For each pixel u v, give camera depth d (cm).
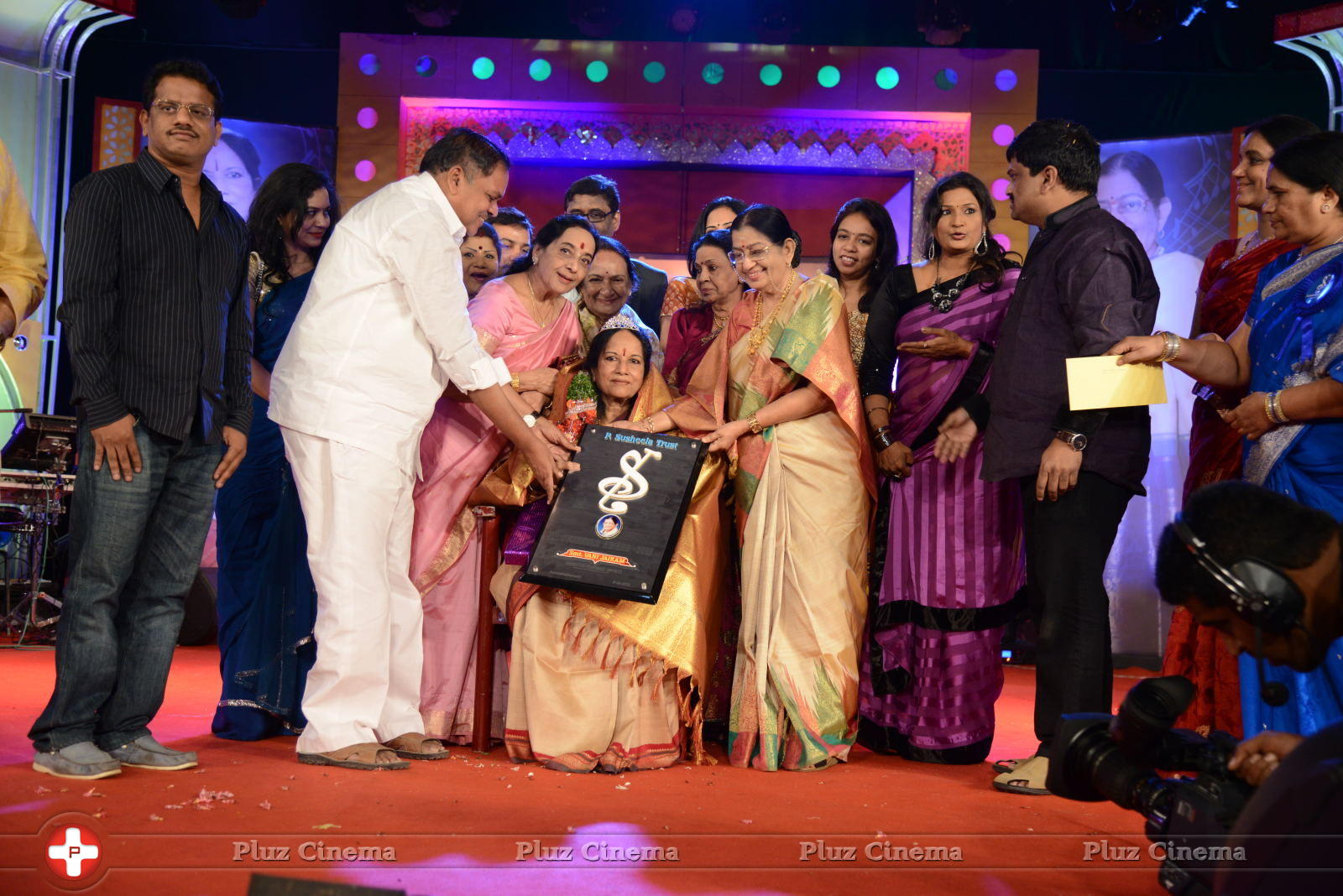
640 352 454
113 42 971
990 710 453
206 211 379
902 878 266
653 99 945
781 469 443
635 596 399
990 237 470
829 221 955
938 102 940
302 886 206
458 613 439
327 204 464
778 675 427
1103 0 962
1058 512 393
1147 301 398
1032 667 823
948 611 454
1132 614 864
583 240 450
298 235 461
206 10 977
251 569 446
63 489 790
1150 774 218
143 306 360
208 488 380
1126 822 336
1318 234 341
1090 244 395
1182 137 875
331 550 383
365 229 392
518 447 416
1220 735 219
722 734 478
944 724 449
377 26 984
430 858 266
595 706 404
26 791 321
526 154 951
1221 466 443
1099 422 382
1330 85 812
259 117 991
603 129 952
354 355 387
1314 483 330
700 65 947
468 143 400
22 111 861
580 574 403
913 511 465
